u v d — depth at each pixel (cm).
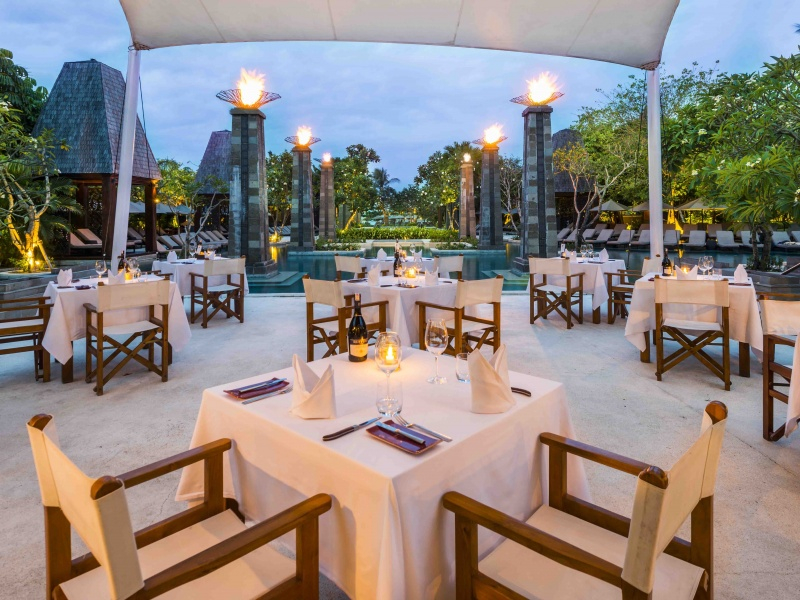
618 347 541
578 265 668
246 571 136
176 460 153
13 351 427
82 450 297
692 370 455
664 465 272
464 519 129
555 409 183
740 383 415
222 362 492
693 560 132
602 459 152
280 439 156
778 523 218
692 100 1481
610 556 141
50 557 126
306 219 2053
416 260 707
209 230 2828
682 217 2214
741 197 704
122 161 655
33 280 754
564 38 712
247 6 652
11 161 915
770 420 302
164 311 427
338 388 193
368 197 4119
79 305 438
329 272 1379
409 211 5994
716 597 175
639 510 99
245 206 1213
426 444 139
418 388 192
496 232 1950
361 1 650
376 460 132
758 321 416
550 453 169
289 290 1062
